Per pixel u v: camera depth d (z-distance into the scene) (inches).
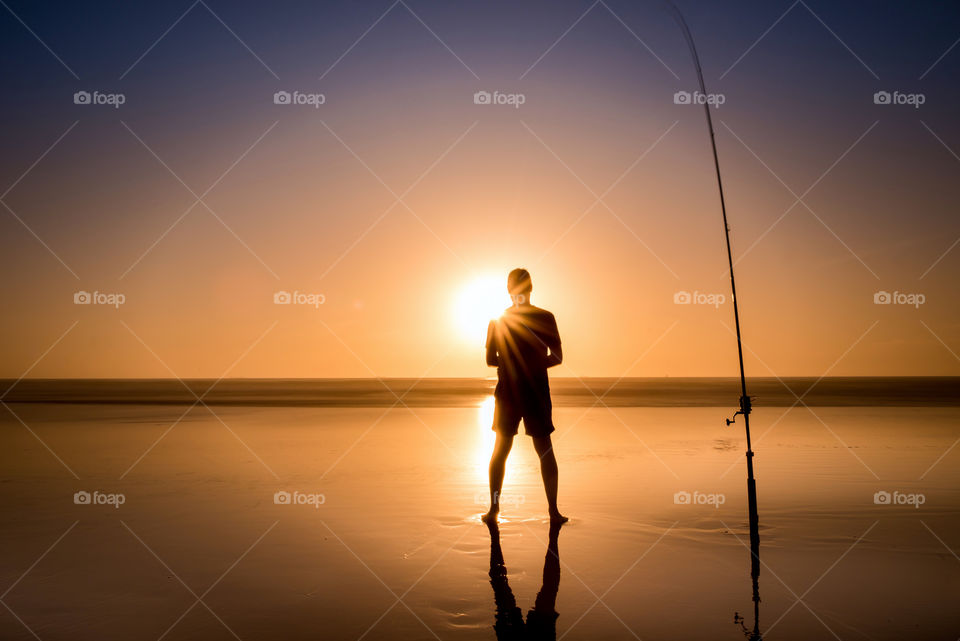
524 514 176.1
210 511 181.8
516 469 264.7
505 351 175.6
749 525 155.7
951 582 114.5
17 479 239.8
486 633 91.4
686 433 432.5
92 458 300.5
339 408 815.7
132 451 329.7
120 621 97.4
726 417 605.9
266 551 138.1
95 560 131.4
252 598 107.7
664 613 99.3
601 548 138.9
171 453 321.1
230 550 139.0
